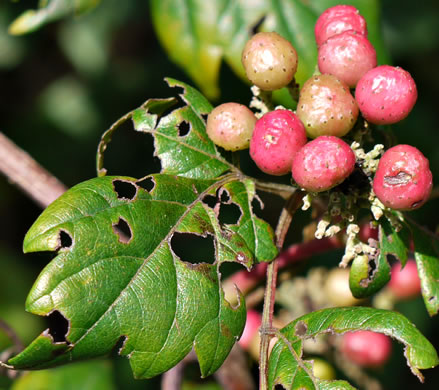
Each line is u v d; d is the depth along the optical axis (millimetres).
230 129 210
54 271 191
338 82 205
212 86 262
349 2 258
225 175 213
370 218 222
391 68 205
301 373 197
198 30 261
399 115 206
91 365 286
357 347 265
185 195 206
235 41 260
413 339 195
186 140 214
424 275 215
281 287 265
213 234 203
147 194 202
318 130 204
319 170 198
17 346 256
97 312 192
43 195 240
